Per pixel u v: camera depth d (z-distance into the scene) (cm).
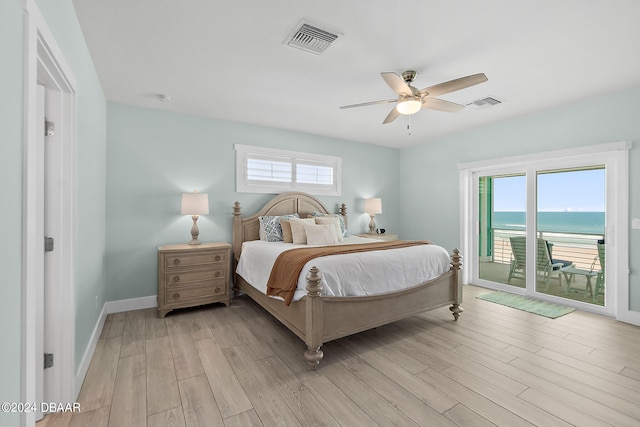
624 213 307
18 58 99
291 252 276
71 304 172
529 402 178
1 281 89
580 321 310
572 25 198
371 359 232
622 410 170
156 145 359
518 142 393
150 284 356
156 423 161
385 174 565
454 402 178
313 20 194
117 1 175
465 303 373
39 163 162
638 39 213
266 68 259
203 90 306
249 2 177
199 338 270
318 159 480
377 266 261
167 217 366
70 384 172
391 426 158
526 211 401
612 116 312
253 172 424
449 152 489
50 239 168
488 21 194
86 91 218
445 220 496
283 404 177
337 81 286
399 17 190
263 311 346
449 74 269
